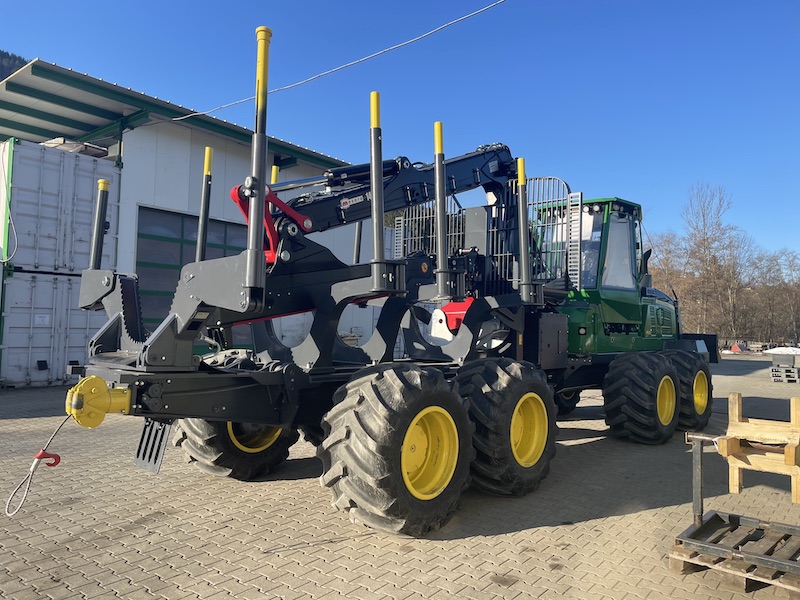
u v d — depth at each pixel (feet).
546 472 15.99
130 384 10.93
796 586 9.34
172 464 18.28
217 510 13.94
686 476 17.57
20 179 33.32
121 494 15.07
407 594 9.74
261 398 13.38
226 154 44.93
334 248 47.96
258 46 11.04
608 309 24.66
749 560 9.98
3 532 12.23
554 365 20.65
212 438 15.65
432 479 12.91
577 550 11.79
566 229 20.83
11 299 32.89
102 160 37.37
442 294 14.25
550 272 21.07
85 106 39.24
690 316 130.52
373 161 12.84
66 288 35.12
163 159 40.98
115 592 9.64
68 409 10.19
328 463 12.16
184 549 11.52
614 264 25.18
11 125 43.91
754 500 15.28
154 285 40.63
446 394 13.04
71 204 35.50
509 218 21.03
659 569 10.93
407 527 11.95
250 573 10.47
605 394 22.35
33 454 19.02
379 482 11.47
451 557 11.36
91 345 12.91
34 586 9.82
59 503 14.21
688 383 24.17
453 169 19.44
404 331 20.30
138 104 38.68
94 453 19.35
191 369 12.03
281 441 17.03
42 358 34.06
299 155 49.70
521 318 19.49
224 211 44.68
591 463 19.16
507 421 14.71
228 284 11.19
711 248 129.49
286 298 13.99
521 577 10.50
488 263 20.77
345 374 14.88
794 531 10.99
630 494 15.71
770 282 142.31
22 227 33.37
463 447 13.42
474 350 17.95
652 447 21.74
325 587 9.95
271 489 15.75
